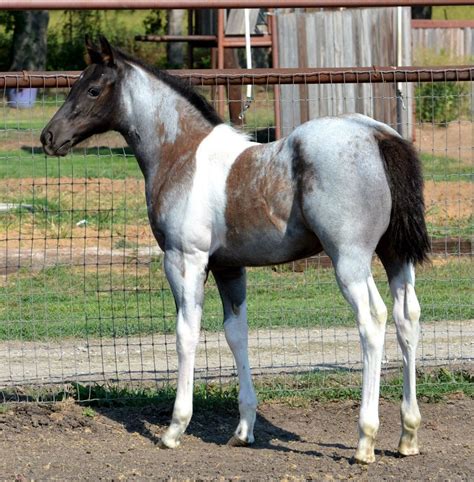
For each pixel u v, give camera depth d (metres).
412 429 7.84
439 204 18.97
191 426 9.04
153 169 8.34
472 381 10.23
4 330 12.20
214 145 8.05
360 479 7.29
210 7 9.61
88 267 15.52
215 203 7.91
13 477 7.37
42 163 24.58
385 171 7.37
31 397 9.67
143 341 11.91
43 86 9.32
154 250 16.52
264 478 7.31
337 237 7.32
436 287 14.12
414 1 9.74
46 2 9.42
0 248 16.48
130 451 8.19
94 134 8.60
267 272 15.17
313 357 11.07
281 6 9.64
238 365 8.48
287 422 9.16
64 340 11.98
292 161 7.54
